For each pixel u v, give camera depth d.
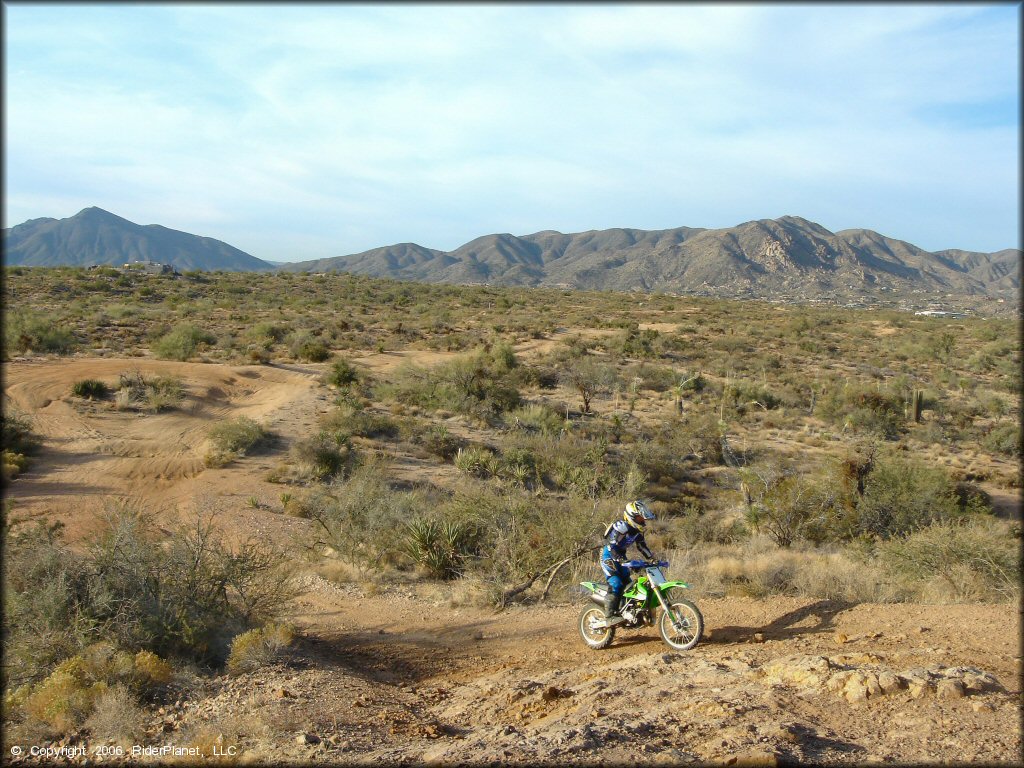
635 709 5.35
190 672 6.91
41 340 43.16
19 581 7.40
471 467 26.25
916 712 4.83
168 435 28.23
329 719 5.73
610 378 46.69
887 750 4.27
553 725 5.17
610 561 7.68
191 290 92.62
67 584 7.35
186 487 22.02
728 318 96.12
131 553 7.70
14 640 6.95
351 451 26.70
